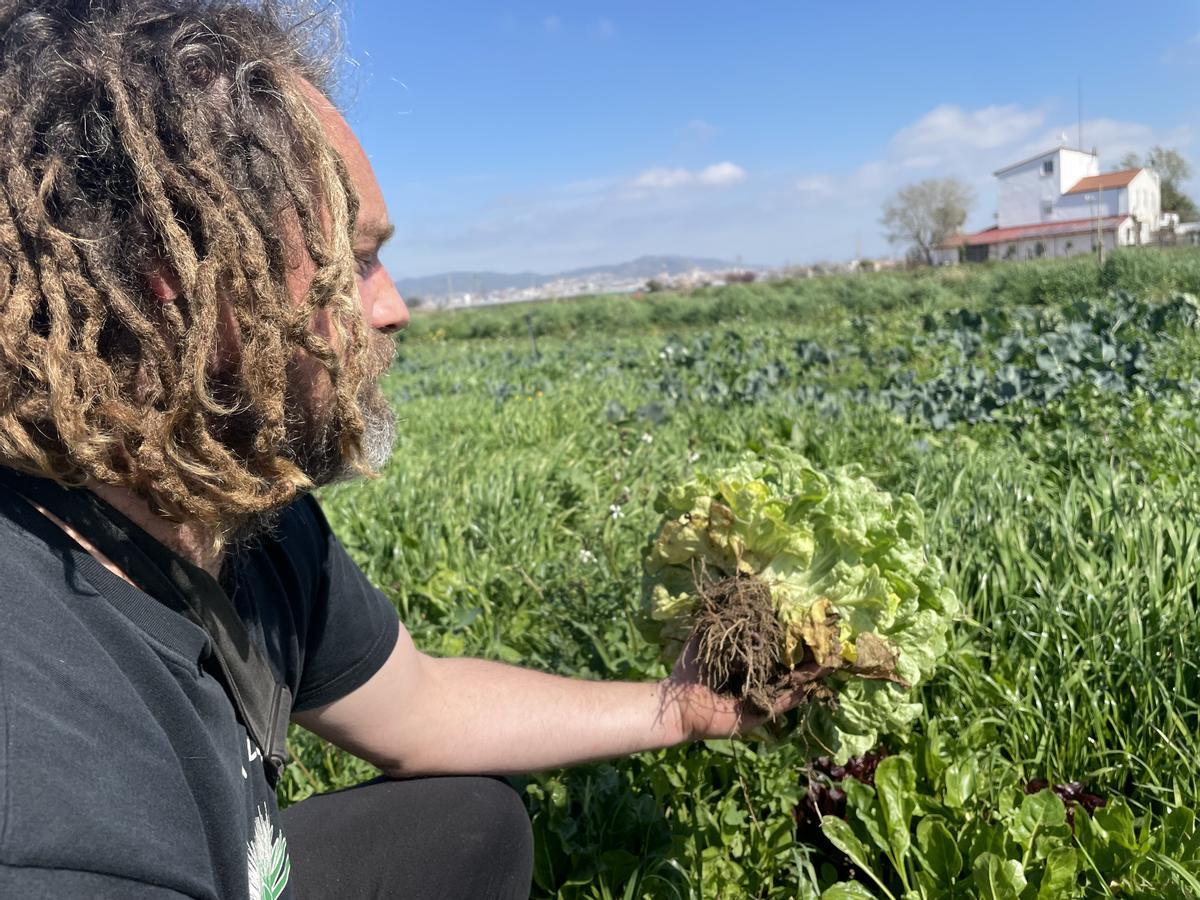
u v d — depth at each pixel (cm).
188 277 93
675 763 262
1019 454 606
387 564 469
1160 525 354
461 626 362
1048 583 331
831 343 1475
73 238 93
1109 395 765
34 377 94
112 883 86
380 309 135
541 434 849
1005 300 2767
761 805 254
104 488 108
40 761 84
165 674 105
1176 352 1034
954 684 291
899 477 562
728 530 187
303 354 110
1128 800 263
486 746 180
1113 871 217
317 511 169
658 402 877
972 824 227
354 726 172
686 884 229
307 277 106
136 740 95
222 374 103
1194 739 267
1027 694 290
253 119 101
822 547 188
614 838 239
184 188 94
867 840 239
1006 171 8219
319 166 103
